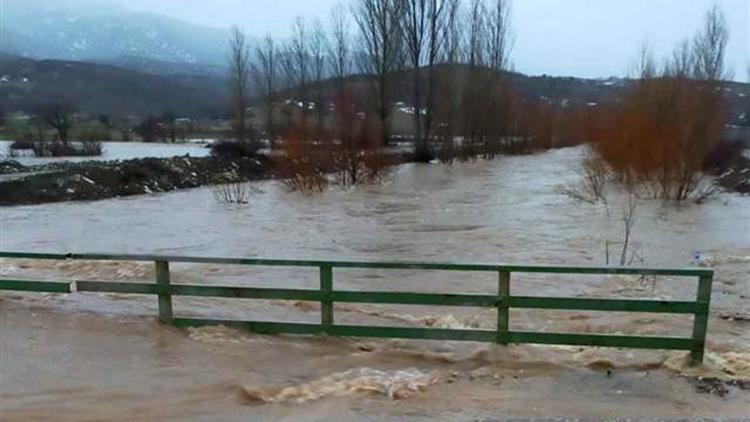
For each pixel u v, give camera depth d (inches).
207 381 199.9
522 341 227.1
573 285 371.6
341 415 174.7
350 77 1485.0
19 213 756.0
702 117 863.1
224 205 825.5
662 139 805.9
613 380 203.2
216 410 179.0
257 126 1834.4
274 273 405.7
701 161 856.3
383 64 1418.6
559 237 561.9
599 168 966.4
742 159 1101.7
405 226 641.0
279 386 195.5
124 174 984.3
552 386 198.1
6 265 415.5
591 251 495.2
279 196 928.9
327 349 232.2
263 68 1907.0
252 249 517.7
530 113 2219.5
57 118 2287.2
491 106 1772.9
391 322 282.8
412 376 203.5
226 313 290.7
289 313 296.0
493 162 1711.4
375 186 1049.5
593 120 1104.2
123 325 251.8
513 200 863.1
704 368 211.6
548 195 922.1
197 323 251.3
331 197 912.9
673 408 181.0
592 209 742.5
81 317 261.4
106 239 572.7
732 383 199.8
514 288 366.3
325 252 505.0
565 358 226.1
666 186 803.4
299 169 983.6
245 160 1284.4
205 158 1218.6
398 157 1339.8
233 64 2404.0
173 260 247.0
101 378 201.2
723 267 423.5
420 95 1547.7
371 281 382.6
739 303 329.7
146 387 194.7
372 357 225.3
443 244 536.4
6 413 174.9
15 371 205.0
